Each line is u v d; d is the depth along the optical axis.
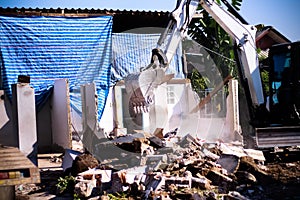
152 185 8.35
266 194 8.32
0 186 6.87
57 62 15.13
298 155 11.34
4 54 14.53
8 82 14.48
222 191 8.41
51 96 15.11
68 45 15.26
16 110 11.75
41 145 15.16
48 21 15.00
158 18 16.92
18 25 14.65
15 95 11.77
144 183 8.52
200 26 17.84
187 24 11.39
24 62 14.77
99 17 15.68
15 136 11.86
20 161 6.74
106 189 8.65
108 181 8.96
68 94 13.74
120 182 8.45
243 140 12.77
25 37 14.74
